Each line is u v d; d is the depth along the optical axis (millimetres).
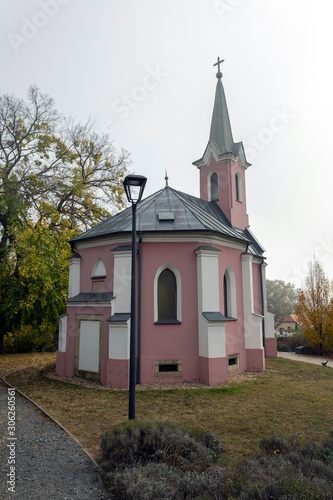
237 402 10602
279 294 88438
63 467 6121
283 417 9273
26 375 14977
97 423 8586
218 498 4770
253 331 16125
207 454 6176
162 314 13797
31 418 8977
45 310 20984
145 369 12914
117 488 5137
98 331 13406
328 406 10422
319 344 25766
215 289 13742
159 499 4621
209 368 12695
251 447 7219
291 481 4824
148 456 5875
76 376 13945
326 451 6469
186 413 9453
